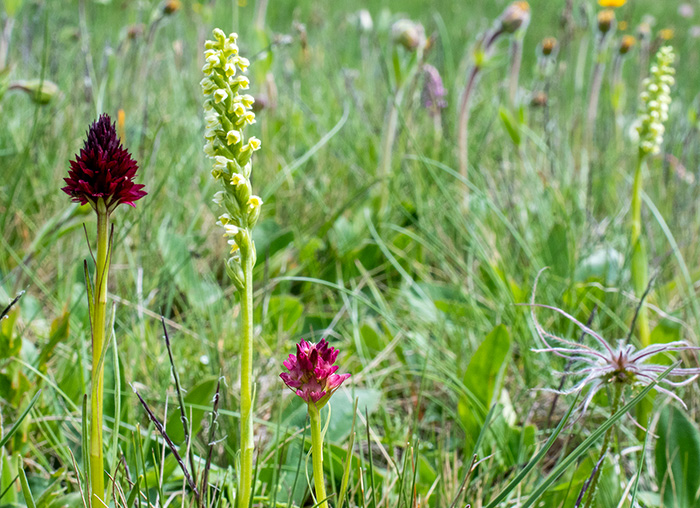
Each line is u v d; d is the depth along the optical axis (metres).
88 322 0.72
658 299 0.87
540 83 1.54
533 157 1.34
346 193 1.20
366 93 1.72
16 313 0.68
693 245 1.02
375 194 1.17
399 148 1.25
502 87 1.70
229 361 0.73
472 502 0.63
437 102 1.18
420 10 3.11
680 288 0.86
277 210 1.15
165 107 1.41
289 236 0.97
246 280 0.55
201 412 0.66
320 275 0.99
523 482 0.64
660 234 1.04
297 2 2.88
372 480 0.59
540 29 2.79
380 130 1.39
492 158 1.32
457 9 3.13
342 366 0.79
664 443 0.64
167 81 1.68
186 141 1.27
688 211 1.08
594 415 0.71
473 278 0.88
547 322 0.81
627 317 0.82
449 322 0.86
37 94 0.91
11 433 0.58
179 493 0.62
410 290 0.92
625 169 1.37
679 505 0.63
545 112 1.25
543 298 0.84
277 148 1.33
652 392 0.67
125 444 0.65
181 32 1.71
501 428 0.67
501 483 0.65
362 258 1.00
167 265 0.85
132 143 1.10
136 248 0.93
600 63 1.31
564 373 0.60
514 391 0.73
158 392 0.70
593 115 1.33
